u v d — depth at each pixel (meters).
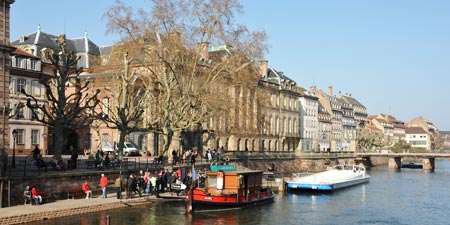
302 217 36.25
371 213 39.59
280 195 49.28
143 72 59.62
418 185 65.00
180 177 41.59
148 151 59.19
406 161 144.88
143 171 41.03
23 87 58.81
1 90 29.23
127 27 47.97
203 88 51.25
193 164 44.06
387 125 198.75
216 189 37.72
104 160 41.94
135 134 63.84
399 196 51.78
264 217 35.28
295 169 83.44
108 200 33.88
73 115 39.34
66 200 33.03
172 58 49.81
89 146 66.69
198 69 53.69
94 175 36.03
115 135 64.62
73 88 68.25
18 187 30.19
